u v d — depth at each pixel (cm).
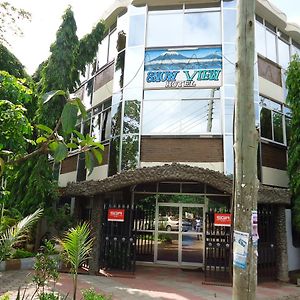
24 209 1100
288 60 1507
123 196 1204
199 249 1167
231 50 1241
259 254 1012
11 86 474
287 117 1420
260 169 1236
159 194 1220
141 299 732
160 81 1255
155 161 1190
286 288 936
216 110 1205
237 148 438
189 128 1204
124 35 1373
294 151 1148
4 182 727
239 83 448
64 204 1330
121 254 1015
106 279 918
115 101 1313
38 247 1120
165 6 1340
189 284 904
